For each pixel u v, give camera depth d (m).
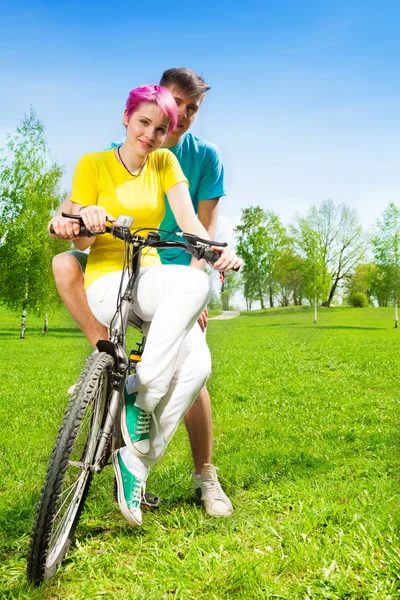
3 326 53.44
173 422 2.90
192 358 2.94
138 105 3.03
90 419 2.70
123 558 2.82
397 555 2.75
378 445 5.58
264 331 41.53
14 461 5.00
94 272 3.09
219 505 3.39
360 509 3.41
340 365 15.38
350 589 2.48
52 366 17.12
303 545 2.88
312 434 6.33
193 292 2.82
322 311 76.62
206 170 4.21
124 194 3.18
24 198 39.44
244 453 5.25
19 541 3.03
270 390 10.36
